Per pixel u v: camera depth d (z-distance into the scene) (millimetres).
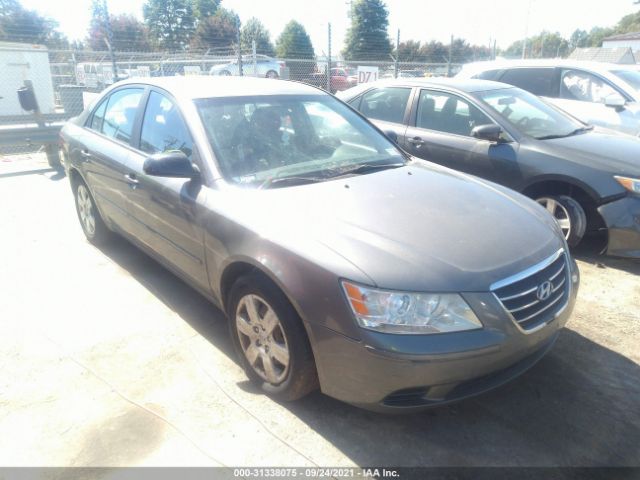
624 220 4336
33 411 2660
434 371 2180
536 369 3074
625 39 60000
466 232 2596
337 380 2354
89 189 4523
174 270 3541
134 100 4016
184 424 2582
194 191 3074
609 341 3381
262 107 3545
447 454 2426
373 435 2531
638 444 2494
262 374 2795
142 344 3279
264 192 2904
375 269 2262
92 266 4438
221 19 36719
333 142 3625
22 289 3998
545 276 2535
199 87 3607
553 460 2395
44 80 14758
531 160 4789
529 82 8039
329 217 2635
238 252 2672
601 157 4562
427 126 5660
